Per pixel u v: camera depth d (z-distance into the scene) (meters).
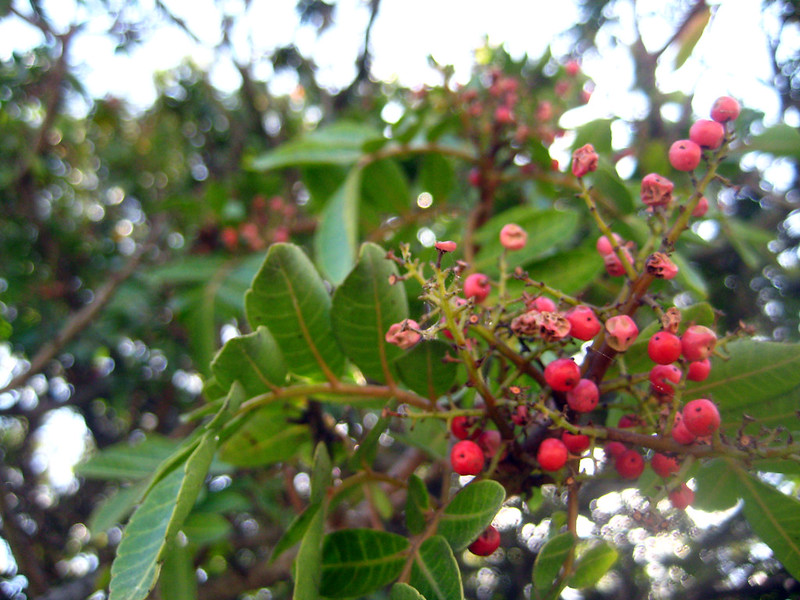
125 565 0.11
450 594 0.11
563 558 0.12
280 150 0.26
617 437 0.12
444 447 0.19
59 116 0.46
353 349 0.14
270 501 0.30
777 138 0.24
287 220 0.35
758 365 0.13
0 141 0.43
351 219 0.22
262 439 0.19
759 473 0.14
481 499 0.12
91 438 0.50
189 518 0.20
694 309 0.13
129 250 0.48
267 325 0.14
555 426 0.13
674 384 0.12
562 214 0.19
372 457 0.14
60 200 0.46
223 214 0.33
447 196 0.27
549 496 0.23
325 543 0.13
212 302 0.29
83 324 0.35
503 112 0.24
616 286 0.22
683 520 0.14
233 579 0.28
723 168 0.27
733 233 0.23
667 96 0.32
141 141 0.49
